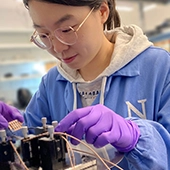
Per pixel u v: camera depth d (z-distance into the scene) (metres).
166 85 0.76
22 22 4.03
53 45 0.68
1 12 3.98
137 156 0.60
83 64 0.72
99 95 0.81
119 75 0.80
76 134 0.57
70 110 0.86
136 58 0.82
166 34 3.64
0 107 0.90
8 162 0.58
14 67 3.99
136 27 0.88
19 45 3.81
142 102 0.77
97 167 0.57
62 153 0.56
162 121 0.72
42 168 0.56
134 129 0.61
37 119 0.99
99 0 0.69
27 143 0.58
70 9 0.62
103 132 0.56
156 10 5.26
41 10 0.62
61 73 0.91
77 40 0.67
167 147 0.67
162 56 0.81
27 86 4.04
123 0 3.60
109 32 0.91
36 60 3.90
